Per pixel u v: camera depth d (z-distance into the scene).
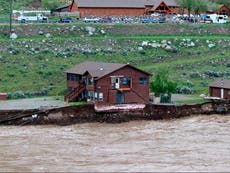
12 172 91.31
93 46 196.88
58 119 131.25
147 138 115.62
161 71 157.75
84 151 104.81
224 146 108.19
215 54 198.00
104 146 108.88
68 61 181.88
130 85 144.88
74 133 121.56
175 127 127.19
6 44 189.00
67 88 154.50
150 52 196.50
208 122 132.75
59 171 91.69
